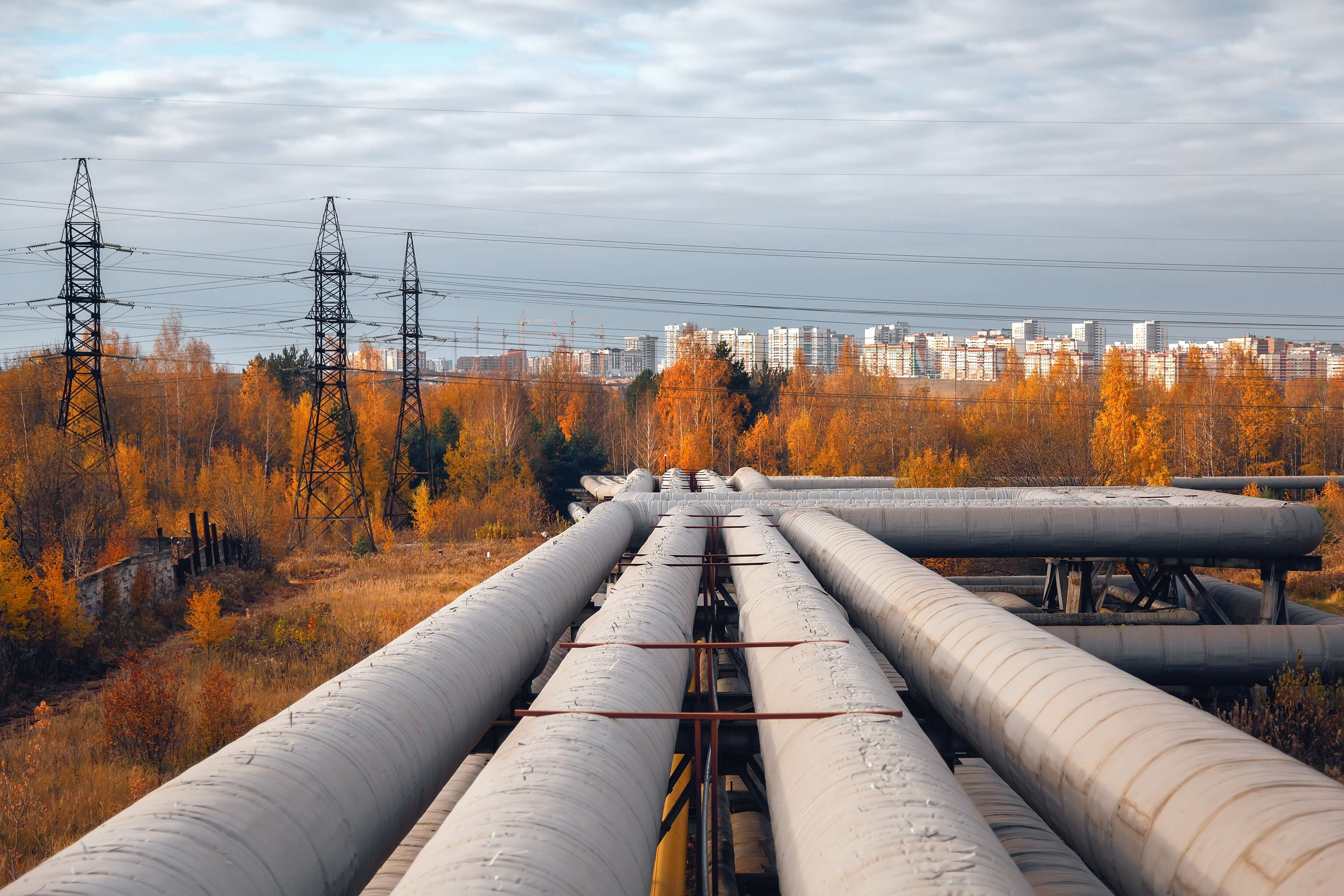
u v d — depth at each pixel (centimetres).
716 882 738
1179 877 429
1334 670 1557
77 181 4478
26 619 2080
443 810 849
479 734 756
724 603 1570
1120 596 2428
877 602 1051
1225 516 1741
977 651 766
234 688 1895
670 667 777
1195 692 1658
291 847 427
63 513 3400
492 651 801
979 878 362
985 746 714
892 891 359
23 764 1500
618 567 2095
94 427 4800
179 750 1572
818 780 501
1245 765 458
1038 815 750
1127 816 486
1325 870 348
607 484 4997
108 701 1600
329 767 498
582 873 379
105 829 396
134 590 2688
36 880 346
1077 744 564
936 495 2212
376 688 626
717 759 698
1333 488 4712
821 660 710
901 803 440
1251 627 1584
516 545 4884
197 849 381
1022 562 3544
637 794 506
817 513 1755
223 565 3478
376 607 2805
